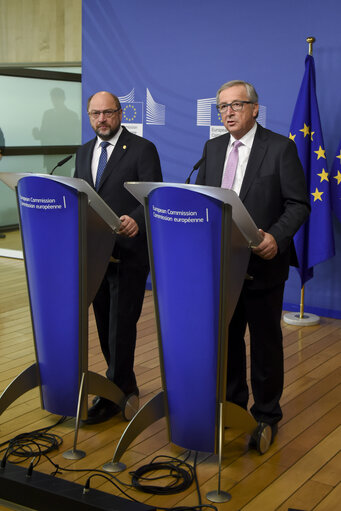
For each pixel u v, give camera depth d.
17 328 4.64
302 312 4.89
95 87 5.97
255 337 2.80
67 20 6.37
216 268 2.31
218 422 2.46
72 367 2.76
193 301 2.36
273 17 5.00
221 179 2.81
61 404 2.83
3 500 2.43
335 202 4.68
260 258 2.70
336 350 4.26
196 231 2.29
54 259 2.65
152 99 5.68
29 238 2.69
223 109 2.70
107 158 3.12
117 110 3.04
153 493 2.43
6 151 6.95
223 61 5.28
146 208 2.44
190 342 2.41
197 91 5.44
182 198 2.26
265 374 2.81
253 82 5.17
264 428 2.73
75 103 6.52
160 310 2.47
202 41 5.35
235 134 2.74
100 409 3.12
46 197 2.59
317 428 3.05
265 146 2.73
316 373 3.81
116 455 2.62
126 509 2.22
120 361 3.08
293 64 4.98
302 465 2.67
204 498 2.40
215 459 2.72
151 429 3.03
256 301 2.74
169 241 2.34
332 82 4.83
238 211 2.22
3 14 6.75
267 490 2.47
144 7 5.58
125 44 5.73
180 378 2.47
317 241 4.69
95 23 5.86
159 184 2.30
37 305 2.76
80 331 2.71
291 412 3.24
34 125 6.79
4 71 6.84
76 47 6.37
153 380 3.66
